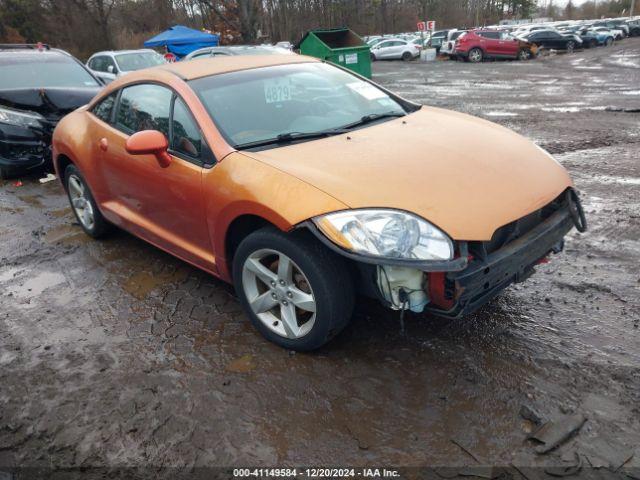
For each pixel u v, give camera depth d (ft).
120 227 14.71
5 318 12.15
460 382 8.98
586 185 19.04
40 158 23.58
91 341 11.00
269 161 9.71
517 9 284.00
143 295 12.75
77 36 127.24
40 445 8.38
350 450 7.83
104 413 8.91
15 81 24.84
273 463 7.71
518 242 9.09
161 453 8.03
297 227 8.66
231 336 10.80
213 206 10.27
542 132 28.76
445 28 241.14
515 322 10.59
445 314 8.59
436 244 8.08
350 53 57.93
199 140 10.84
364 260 8.08
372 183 8.86
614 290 11.54
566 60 88.89
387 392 8.89
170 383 9.52
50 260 15.16
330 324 9.16
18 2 122.83
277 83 12.42
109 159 13.50
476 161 9.85
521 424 8.04
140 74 13.26
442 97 46.91
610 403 8.32
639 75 59.21
